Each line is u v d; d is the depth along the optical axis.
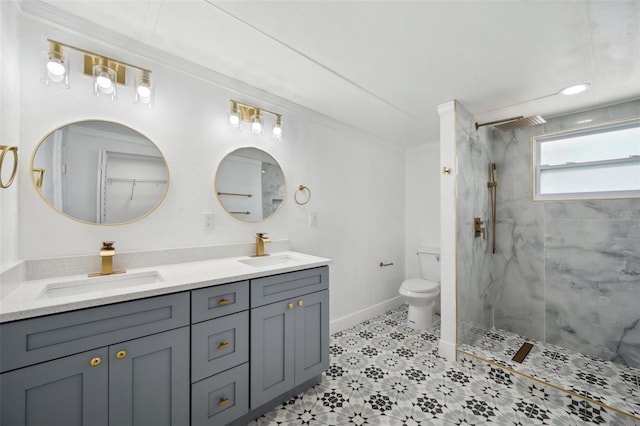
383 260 3.30
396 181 3.49
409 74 1.84
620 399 1.61
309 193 2.49
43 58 1.21
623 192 2.16
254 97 2.09
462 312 2.25
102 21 1.38
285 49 1.60
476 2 1.20
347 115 2.61
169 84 1.69
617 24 1.30
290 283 1.68
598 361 2.15
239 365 1.44
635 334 2.07
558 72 1.76
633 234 2.10
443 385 1.88
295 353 1.69
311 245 2.52
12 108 1.18
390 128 2.96
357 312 2.96
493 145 2.84
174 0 1.23
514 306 2.69
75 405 1.00
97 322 1.04
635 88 1.94
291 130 2.35
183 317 1.25
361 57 1.66
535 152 2.59
